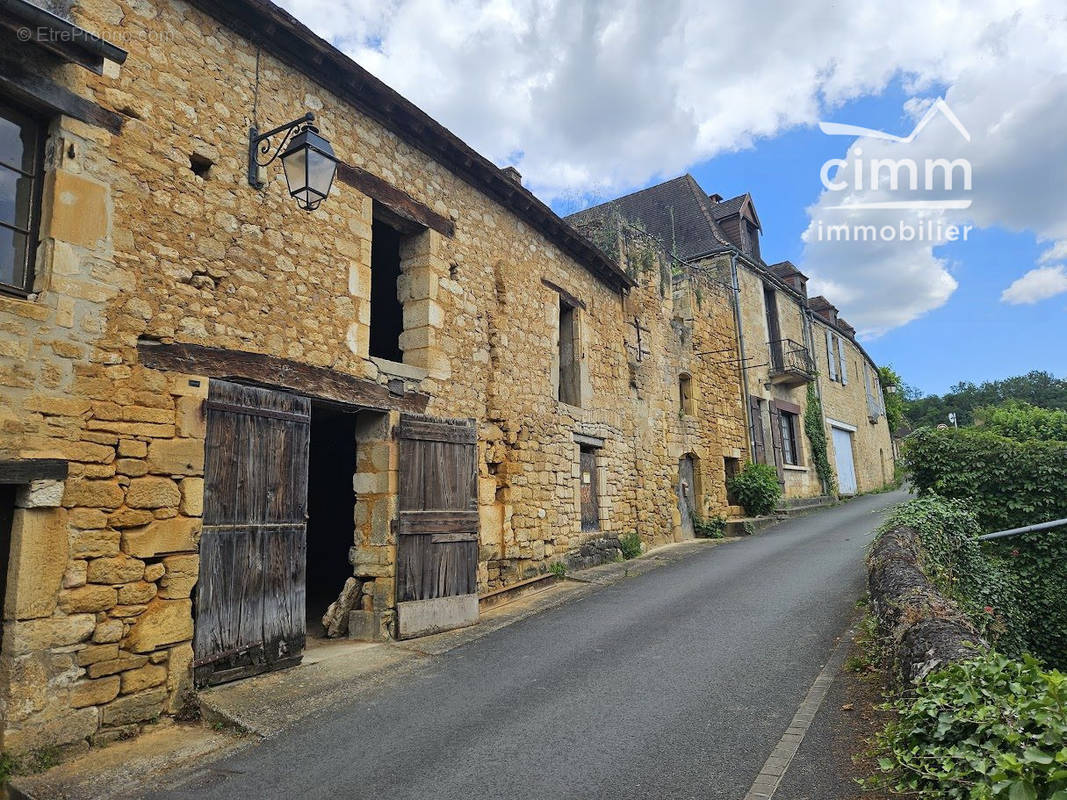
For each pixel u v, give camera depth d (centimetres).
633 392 1163
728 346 1563
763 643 559
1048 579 905
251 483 508
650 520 1171
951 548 754
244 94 536
